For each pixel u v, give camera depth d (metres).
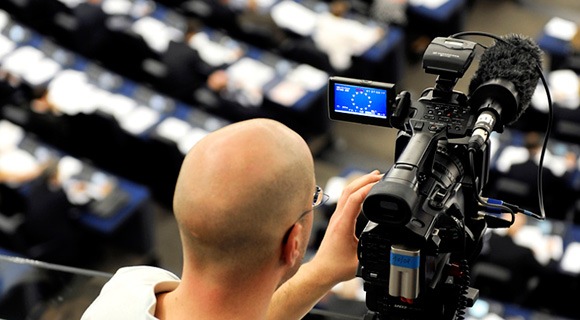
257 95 11.55
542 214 2.47
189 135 10.80
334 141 12.24
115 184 10.01
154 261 10.42
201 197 1.70
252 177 1.69
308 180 1.76
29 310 4.36
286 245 1.75
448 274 2.36
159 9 12.82
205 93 11.62
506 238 8.60
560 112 10.92
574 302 8.91
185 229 1.73
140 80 12.38
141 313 1.78
